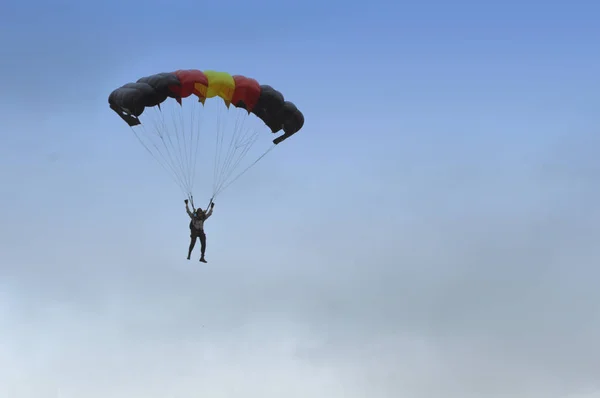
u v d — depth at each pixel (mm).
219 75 43906
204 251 43281
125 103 42344
